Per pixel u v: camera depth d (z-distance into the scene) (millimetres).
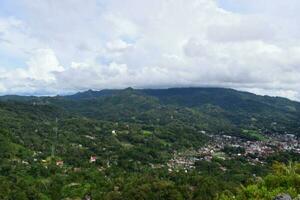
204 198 84875
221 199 31422
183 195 86938
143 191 87750
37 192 95562
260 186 30141
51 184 102750
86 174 112250
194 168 135250
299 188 28656
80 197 95875
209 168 135375
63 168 118938
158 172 116625
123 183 100062
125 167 130750
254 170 129875
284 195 25422
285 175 30516
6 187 94438
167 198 86188
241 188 30859
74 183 105438
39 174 109750
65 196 96562
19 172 108062
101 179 109312
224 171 129500
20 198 91062
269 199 27422
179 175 106375
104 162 132750
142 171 124625
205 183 91312
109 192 93000
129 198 86938
